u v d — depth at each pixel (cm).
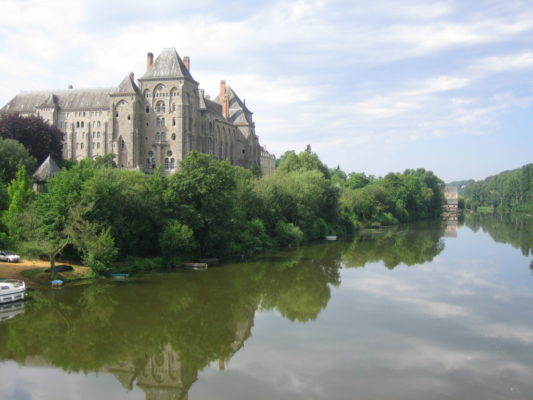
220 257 8794
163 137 15225
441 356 4062
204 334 4709
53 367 3944
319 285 6788
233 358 4081
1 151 9925
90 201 7062
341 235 13712
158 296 6081
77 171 7562
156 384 3622
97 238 6769
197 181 8281
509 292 6253
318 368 3844
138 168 14238
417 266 8312
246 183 10344
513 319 5062
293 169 15162
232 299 6000
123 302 5766
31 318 5072
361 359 4012
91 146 16888
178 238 7669
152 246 8112
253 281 7025
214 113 17525
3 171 9469
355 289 6519
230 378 3681
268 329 4828
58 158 12650
